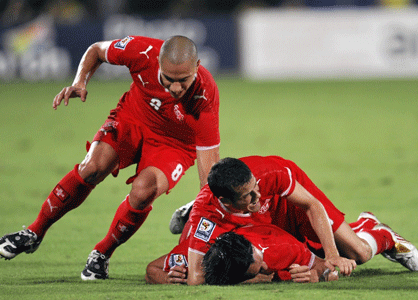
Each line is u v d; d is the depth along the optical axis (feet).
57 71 222.48
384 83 210.38
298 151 106.32
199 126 44.68
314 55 224.12
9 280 42.80
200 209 40.60
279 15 223.92
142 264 48.44
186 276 40.68
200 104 43.91
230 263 37.35
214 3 269.44
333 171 89.15
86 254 51.65
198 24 224.53
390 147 109.29
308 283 39.45
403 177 84.12
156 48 44.50
